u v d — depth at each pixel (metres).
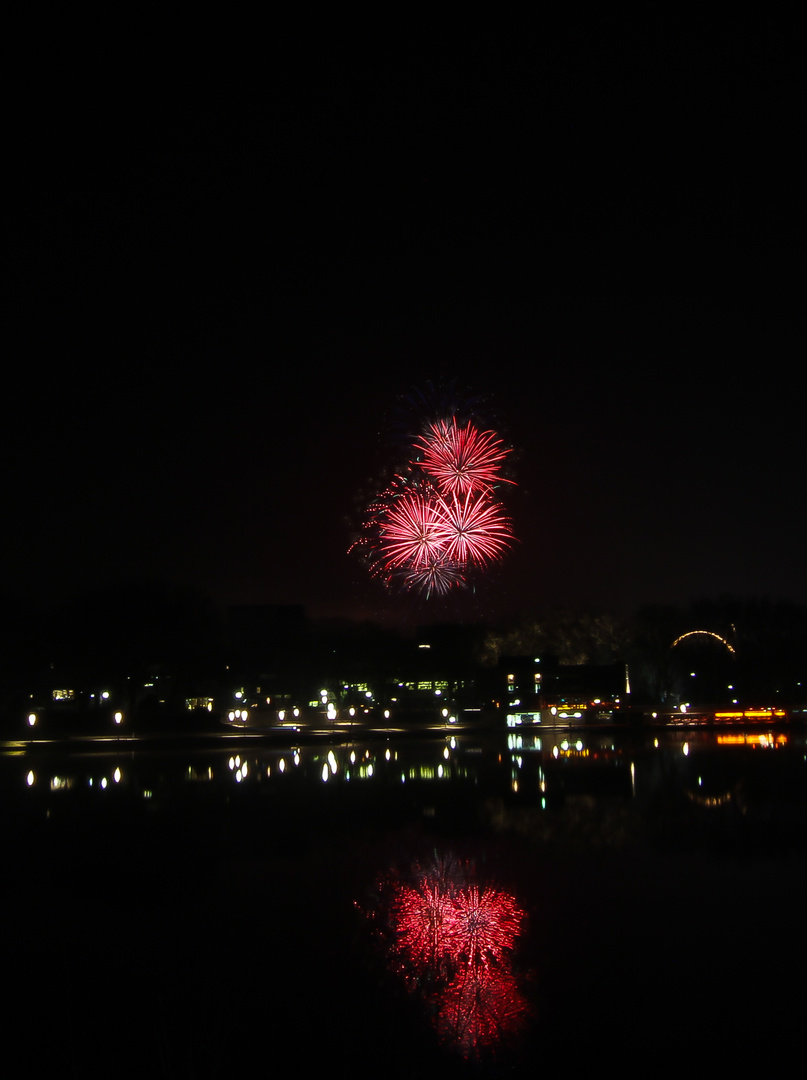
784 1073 8.23
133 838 20.36
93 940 12.44
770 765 37.72
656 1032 9.09
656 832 20.33
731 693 100.38
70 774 36.56
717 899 14.17
